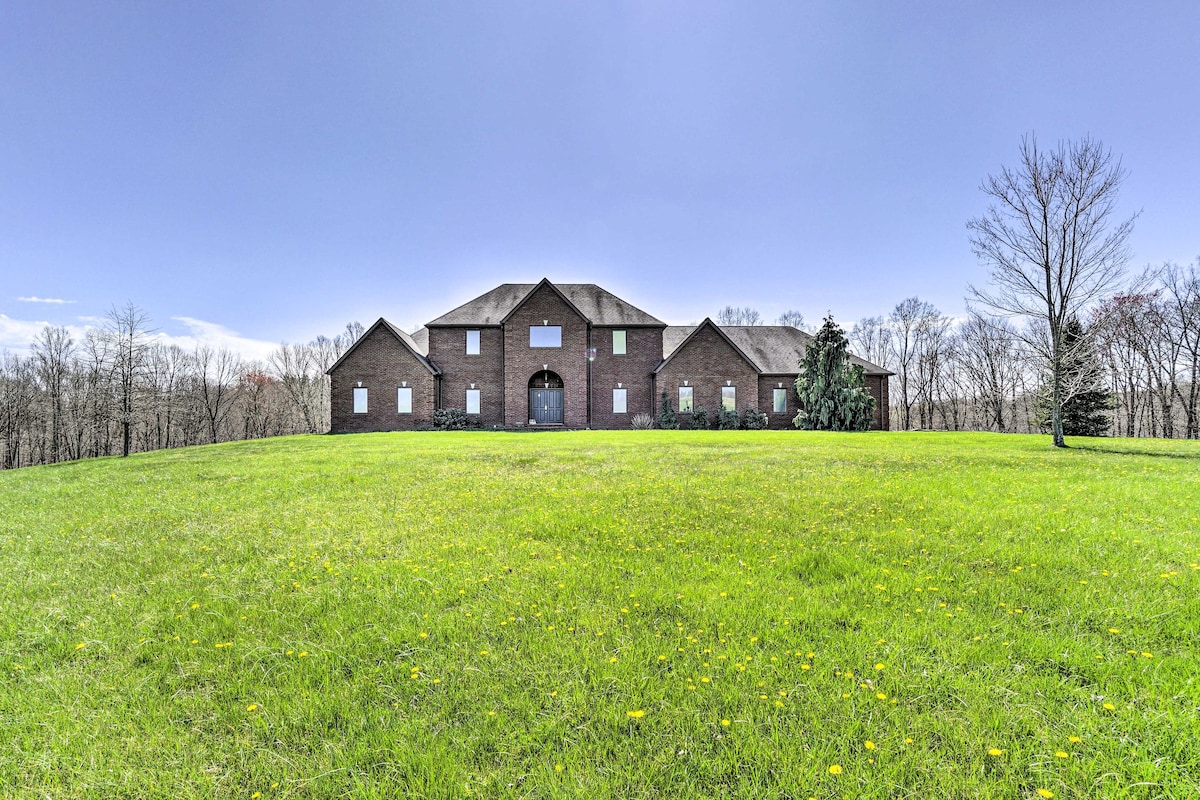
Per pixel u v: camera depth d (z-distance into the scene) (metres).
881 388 39.19
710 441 21.59
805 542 7.12
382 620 4.92
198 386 60.72
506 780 2.97
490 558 6.63
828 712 3.46
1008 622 4.66
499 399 35.66
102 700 3.78
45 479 15.59
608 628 4.68
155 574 6.43
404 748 3.21
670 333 40.72
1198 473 12.30
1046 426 40.03
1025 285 21.30
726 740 3.25
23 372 49.19
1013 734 3.24
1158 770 2.89
